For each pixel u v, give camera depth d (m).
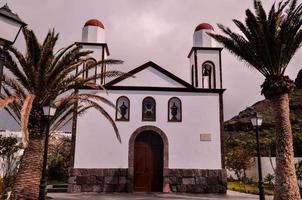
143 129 17.61
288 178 12.38
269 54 13.45
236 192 19.23
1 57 7.03
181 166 17.22
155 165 17.44
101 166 16.97
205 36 21.39
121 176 16.91
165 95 18.22
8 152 16.06
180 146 17.48
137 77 18.38
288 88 13.20
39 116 12.70
